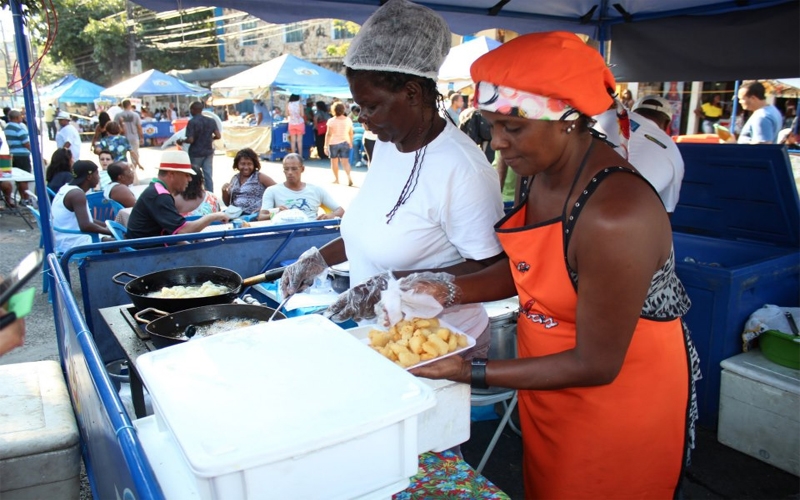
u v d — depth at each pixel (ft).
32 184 30.14
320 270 6.72
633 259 3.85
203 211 16.31
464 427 4.53
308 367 3.87
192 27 99.45
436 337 4.65
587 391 4.70
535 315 4.94
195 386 3.61
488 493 4.33
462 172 5.22
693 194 12.36
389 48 4.74
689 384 4.93
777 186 10.82
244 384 3.63
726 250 11.69
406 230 5.47
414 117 5.16
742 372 9.04
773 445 8.84
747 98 20.81
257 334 4.41
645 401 4.62
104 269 9.50
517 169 4.19
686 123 30.81
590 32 13.32
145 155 62.28
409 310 4.93
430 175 5.26
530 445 5.42
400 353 4.44
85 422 6.38
